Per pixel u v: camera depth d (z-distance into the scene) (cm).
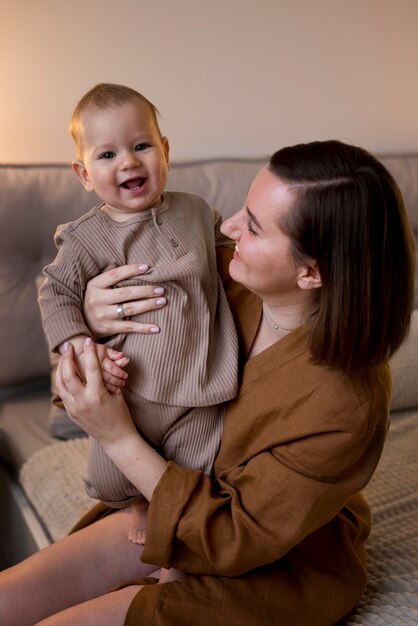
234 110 246
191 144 243
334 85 258
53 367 196
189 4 230
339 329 101
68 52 219
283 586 110
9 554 195
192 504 107
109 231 115
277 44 246
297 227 100
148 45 229
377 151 271
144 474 109
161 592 107
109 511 135
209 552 104
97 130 112
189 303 114
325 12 249
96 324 113
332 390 104
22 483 175
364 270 99
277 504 104
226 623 105
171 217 119
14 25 212
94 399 107
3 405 210
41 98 220
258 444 110
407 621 112
